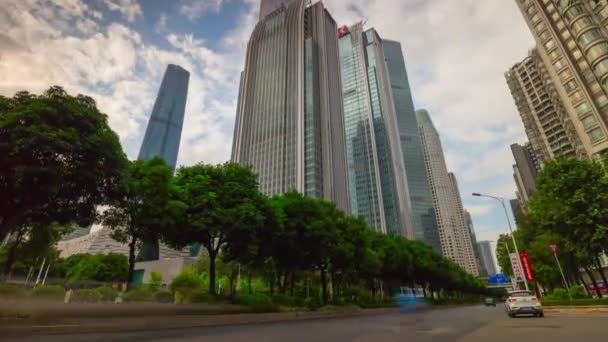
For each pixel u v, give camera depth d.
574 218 25.11
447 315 23.11
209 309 17.94
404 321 17.14
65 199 14.93
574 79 57.88
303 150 121.69
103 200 15.91
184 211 20.09
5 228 14.27
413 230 178.50
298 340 9.23
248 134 140.38
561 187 26.25
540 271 44.31
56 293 13.67
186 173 23.20
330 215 36.00
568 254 37.16
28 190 13.14
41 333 10.58
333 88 151.25
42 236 23.73
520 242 48.91
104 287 17.98
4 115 12.63
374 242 47.78
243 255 25.14
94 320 12.77
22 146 11.88
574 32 56.28
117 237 20.52
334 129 140.50
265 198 25.00
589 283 70.31
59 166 12.95
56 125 13.21
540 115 99.38
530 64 104.19
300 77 135.75
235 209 21.28
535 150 111.31
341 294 48.00
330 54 158.38
